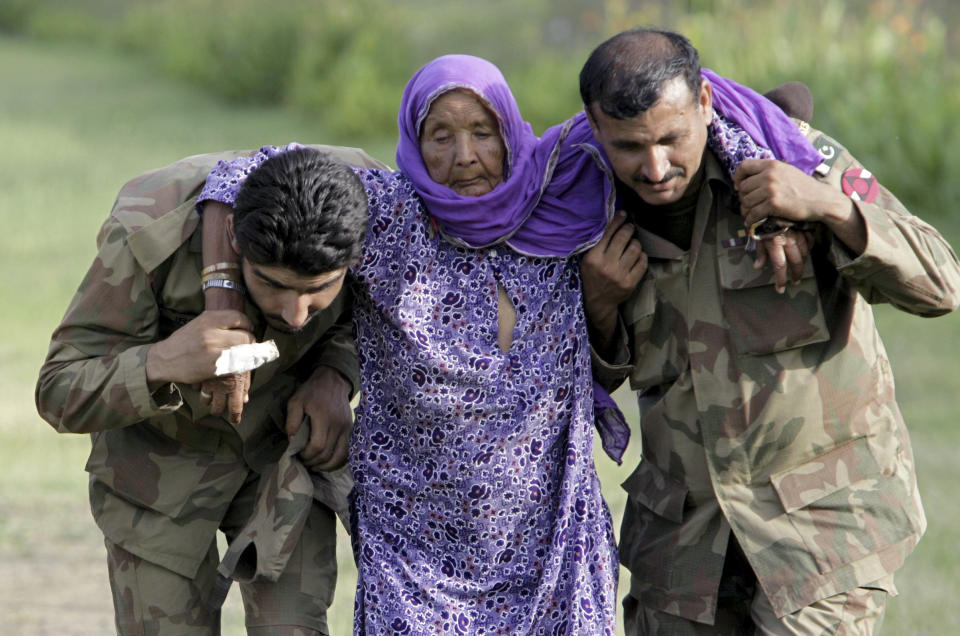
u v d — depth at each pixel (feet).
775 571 36.50
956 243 125.70
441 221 35.35
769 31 155.53
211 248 34.83
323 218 31.94
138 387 34.37
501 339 35.68
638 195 36.45
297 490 37.29
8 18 402.52
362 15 246.27
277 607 37.83
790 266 35.14
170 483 38.78
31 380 94.43
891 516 36.96
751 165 33.96
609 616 35.70
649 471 39.19
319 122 228.43
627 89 32.99
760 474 37.11
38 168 189.26
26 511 68.80
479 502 35.45
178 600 39.01
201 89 272.92
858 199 35.19
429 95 34.81
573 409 35.78
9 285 125.39
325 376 39.58
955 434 78.95
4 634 53.26
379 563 35.94
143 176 37.60
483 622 35.76
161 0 371.15
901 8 173.99
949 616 53.98
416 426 35.63
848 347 36.88
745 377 36.55
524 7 237.04
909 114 139.85
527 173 35.45
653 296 37.11
